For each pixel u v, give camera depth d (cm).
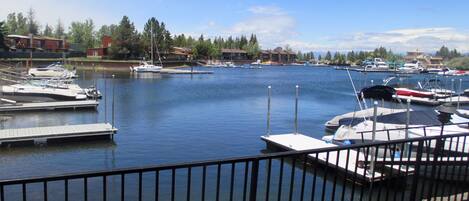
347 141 1778
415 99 4288
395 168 1143
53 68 7094
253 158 397
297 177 1513
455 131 1694
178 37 15125
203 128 2678
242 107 3806
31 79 4800
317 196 1330
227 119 3075
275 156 410
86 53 11981
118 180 1470
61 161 1878
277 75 10231
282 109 3722
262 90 5700
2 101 3478
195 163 375
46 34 14650
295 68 16088
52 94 3906
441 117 616
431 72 10669
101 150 2073
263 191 1371
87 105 3559
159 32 11931
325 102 4350
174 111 3469
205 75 9356
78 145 2170
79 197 1329
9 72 4738
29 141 2156
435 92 4484
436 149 580
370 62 14750
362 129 1791
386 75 10388
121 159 1912
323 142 1975
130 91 5219
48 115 3275
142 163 1845
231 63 15075
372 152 1229
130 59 11219
